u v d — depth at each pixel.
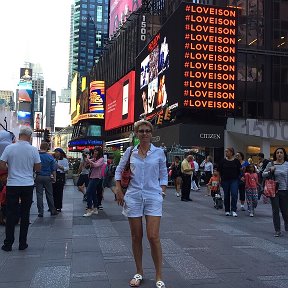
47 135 31.94
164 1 48.78
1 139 9.12
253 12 37.41
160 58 36.06
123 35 60.66
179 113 32.31
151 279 5.34
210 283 5.23
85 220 10.55
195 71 30.73
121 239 8.08
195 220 10.79
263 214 12.36
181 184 16.73
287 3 38.16
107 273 5.66
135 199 5.01
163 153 5.18
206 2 38.12
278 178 8.84
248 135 34.16
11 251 6.98
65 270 5.82
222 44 31.48
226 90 31.28
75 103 98.81
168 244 7.59
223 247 7.41
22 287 5.07
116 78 63.53
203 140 31.72
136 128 5.11
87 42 179.38
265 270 5.89
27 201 7.10
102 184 12.85
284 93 37.16
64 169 12.42
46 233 8.68
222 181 12.05
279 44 37.66
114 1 73.88
